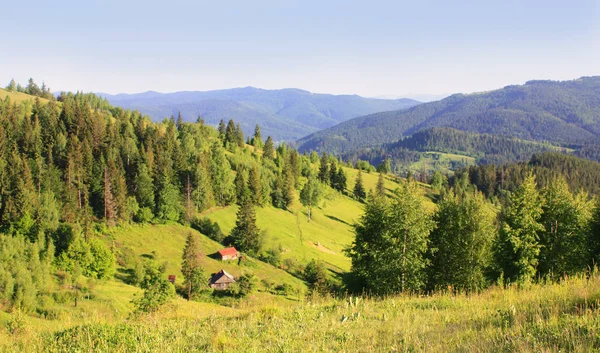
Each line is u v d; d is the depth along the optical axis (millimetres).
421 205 27078
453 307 13156
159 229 89812
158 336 10312
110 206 84938
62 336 10766
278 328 11094
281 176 144250
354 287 29547
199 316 13797
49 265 62188
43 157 98812
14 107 133750
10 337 11930
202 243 89438
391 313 12406
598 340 7059
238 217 92875
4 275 48625
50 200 80438
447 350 7660
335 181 166375
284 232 109688
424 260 27406
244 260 84500
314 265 80250
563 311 9688
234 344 9633
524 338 7660
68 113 127938
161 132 147250
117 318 14477
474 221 28562
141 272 66812
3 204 78375
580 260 30844
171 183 104188
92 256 64750
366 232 29609
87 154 98375
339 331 10367
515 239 29062
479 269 28281
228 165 131750
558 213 31312
